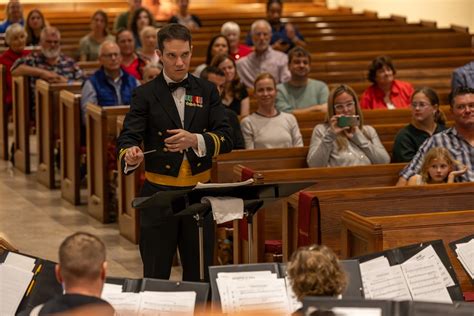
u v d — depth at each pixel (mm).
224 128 6609
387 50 16172
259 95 9680
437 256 5750
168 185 6555
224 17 19234
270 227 8219
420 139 9438
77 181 11484
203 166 6586
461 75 11062
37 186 12477
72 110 11375
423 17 21734
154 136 6555
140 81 12648
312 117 10594
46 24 16141
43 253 9508
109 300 5262
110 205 10750
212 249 6742
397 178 8609
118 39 13234
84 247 4379
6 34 14102
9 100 13930
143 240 6746
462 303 4625
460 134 8602
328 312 4469
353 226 6648
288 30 15680
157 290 5297
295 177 8219
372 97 11750
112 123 10672
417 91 9422
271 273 5320
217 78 10125
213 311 5184
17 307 5402
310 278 4613
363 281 5562
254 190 5926
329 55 14375
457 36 16609
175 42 6434
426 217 6750
